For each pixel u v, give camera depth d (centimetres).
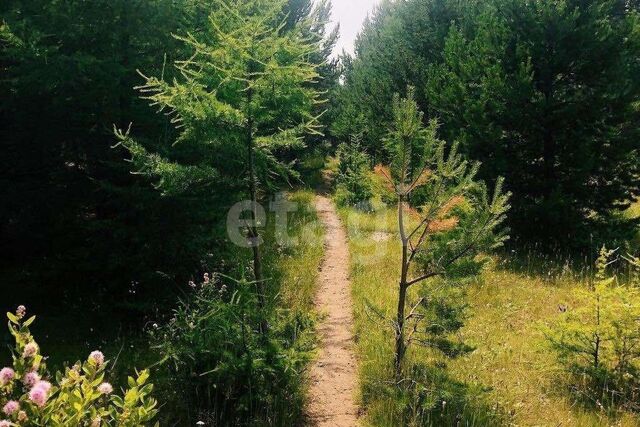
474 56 1536
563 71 1308
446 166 621
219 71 624
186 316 669
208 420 580
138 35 859
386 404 617
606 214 1354
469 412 594
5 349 766
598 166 1291
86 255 855
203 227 891
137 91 866
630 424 580
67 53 863
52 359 759
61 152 924
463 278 636
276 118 667
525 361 744
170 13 859
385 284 1087
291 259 1288
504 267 1163
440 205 627
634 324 646
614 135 1285
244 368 583
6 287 1009
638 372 660
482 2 2016
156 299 862
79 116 862
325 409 639
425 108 2009
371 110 2464
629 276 1042
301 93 638
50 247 996
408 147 632
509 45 1402
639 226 1330
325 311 966
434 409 606
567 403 635
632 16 1293
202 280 902
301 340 649
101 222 834
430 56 2175
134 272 849
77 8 831
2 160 952
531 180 1345
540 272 1131
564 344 687
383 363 717
